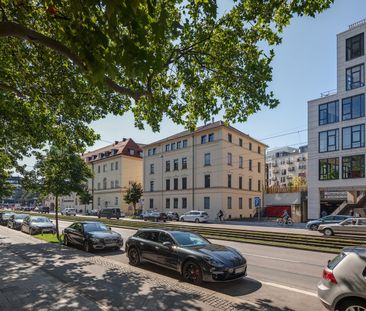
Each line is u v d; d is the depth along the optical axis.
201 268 8.31
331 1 6.86
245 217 50.41
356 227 21.50
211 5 5.66
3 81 9.89
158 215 42.09
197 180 48.88
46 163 19.19
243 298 7.34
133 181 63.38
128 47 3.52
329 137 39.94
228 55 8.84
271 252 14.64
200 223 37.56
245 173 51.41
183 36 8.27
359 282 5.01
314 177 40.91
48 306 6.30
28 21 7.79
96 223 16.09
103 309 6.13
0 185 26.12
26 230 23.88
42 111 11.88
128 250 11.34
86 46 3.59
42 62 9.90
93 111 12.21
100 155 72.25
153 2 3.51
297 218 45.59
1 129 11.94
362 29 37.41
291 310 6.50
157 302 6.67
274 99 9.09
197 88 9.70
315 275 9.72
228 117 10.10
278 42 8.72
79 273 9.38
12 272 9.47
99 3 3.72
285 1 7.59
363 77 37.16
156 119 10.93
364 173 36.41
